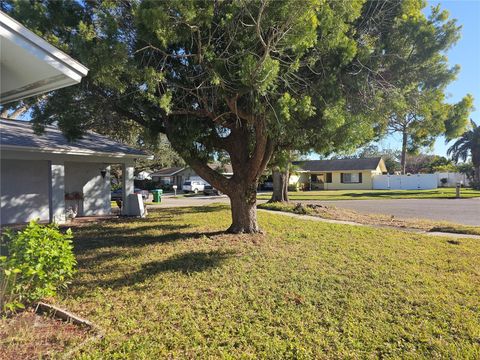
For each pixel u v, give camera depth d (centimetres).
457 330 417
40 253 440
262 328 420
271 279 591
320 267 659
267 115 680
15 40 389
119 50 544
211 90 722
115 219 1410
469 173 4225
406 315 457
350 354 366
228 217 1403
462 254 773
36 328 405
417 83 809
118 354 356
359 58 731
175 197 3209
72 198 1513
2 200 1309
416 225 1211
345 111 734
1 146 1113
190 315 452
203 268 655
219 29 637
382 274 620
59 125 859
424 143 914
